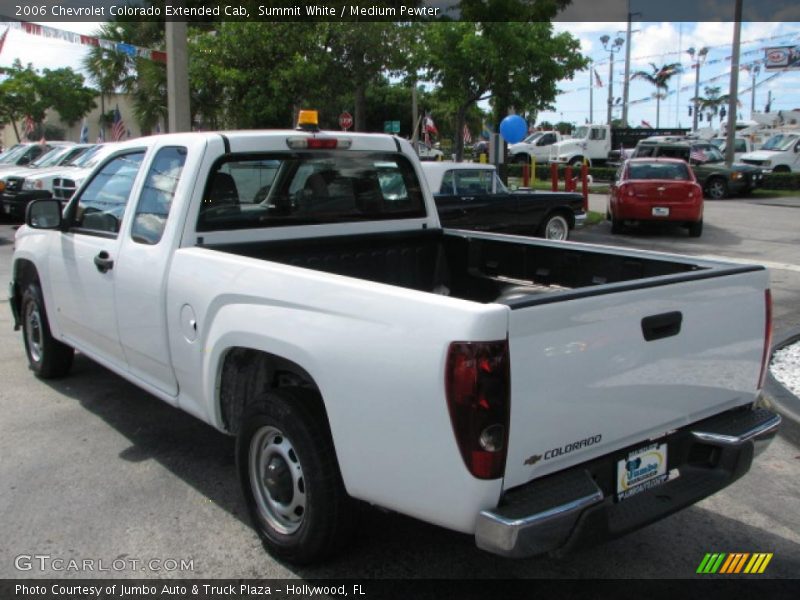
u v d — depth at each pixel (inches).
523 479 105.5
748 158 1130.7
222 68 529.0
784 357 264.8
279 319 126.3
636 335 114.7
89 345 199.2
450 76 668.1
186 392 157.6
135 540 143.1
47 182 598.5
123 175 183.2
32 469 172.9
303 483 128.3
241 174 166.6
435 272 204.5
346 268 187.6
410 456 107.6
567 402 107.4
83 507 155.6
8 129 1888.5
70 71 1567.4
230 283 137.9
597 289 110.8
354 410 114.0
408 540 143.9
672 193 572.1
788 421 201.0
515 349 100.9
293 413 126.1
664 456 124.8
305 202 179.5
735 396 135.0
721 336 129.1
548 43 667.4
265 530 137.2
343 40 546.9
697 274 125.5
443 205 437.4
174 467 175.2
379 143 191.8
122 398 220.8
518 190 511.8
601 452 114.9
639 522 114.1
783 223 673.0
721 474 128.0
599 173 1283.2
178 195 160.1
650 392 118.5
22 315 242.4
